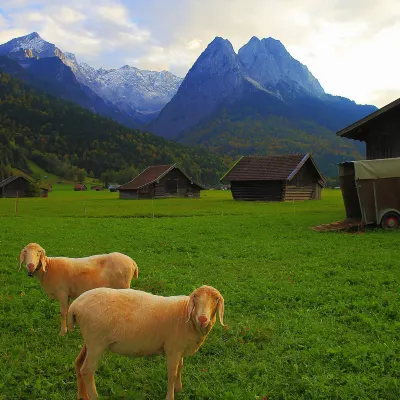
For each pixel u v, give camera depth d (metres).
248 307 10.75
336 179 170.12
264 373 7.25
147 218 35.78
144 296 6.70
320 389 6.57
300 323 9.45
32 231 26.38
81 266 9.52
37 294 12.27
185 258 17.47
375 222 24.95
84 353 6.64
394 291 11.71
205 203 56.97
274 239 22.14
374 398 6.38
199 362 7.84
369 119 30.09
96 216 38.81
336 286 12.33
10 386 6.96
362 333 8.87
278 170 61.16
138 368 7.58
